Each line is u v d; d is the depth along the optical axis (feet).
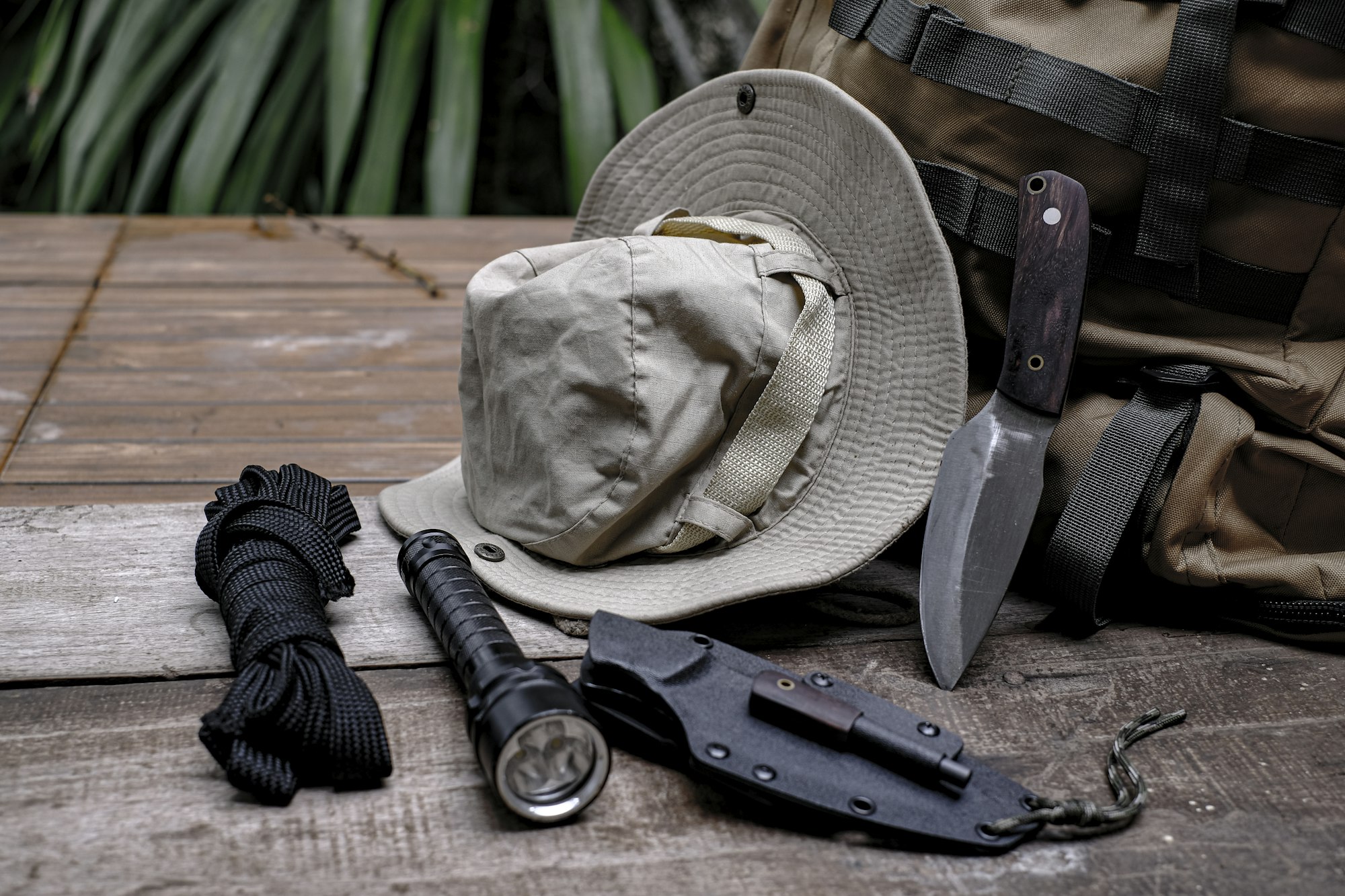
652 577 3.43
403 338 6.21
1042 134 3.42
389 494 4.08
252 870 2.46
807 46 4.15
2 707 2.98
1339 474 3.35
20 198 11.82
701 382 3.34
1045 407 3.29
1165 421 3.36
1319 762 2.94
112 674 3.14
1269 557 3.45
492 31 11.35
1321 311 3.44
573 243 3.71
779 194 3.89
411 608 3.54
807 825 2.66
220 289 6.84
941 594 3.22
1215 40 3.19
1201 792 2.82
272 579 3.09
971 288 3.64
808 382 3.42
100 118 9.32
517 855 2.53
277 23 9.49
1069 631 3.55
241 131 9.29
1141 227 3.37
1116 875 2.54
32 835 2.53
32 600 3.47
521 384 3.41
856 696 2.93
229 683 3.14
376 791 2.72
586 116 9.25
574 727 2.57
